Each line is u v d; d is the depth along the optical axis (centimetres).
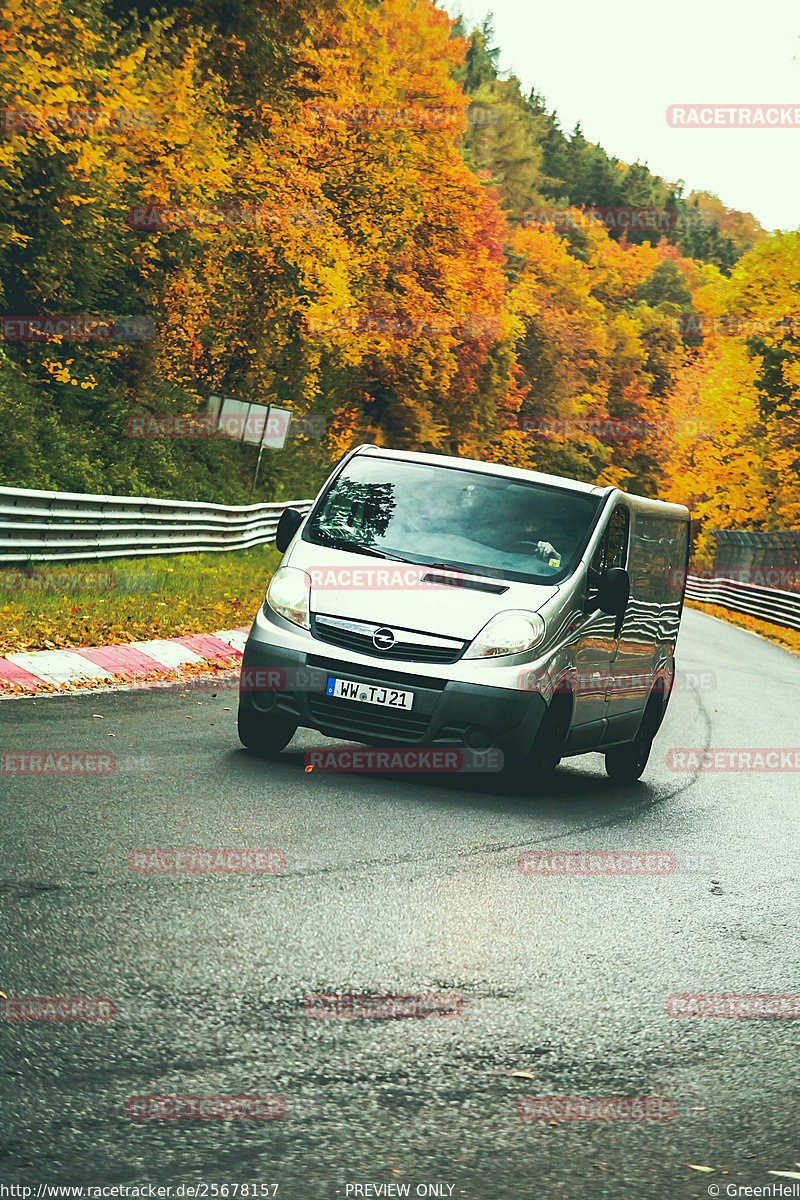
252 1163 329
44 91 2253
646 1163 350
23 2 2270
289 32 3547
